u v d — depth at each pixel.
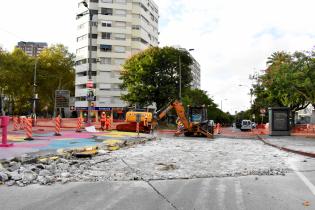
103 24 77.50
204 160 12.86
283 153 16.42
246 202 6.50
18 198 6.63
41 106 85.44
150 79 57.31
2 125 15.15
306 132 41.66
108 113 77.50
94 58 77.50
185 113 33.28
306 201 6.60
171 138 28.38
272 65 49.94
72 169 9.81
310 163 12.38
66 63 78.38
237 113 146.62
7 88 74.75
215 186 7.97
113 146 16.97
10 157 11.23
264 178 9.07
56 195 6.89
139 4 80.69
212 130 34.41
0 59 69.38
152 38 90.69
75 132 28.14
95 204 6.27
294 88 36.03
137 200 6.59
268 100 53.84
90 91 30.34
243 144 22.98
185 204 6.32
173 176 9.17
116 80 77.94
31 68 74.19
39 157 11.43
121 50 78.50
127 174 9.34
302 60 34.16
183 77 59.62
